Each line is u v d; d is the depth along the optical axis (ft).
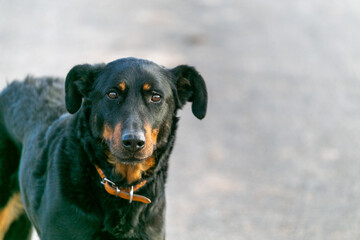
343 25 87.10
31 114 18.70
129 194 15.75
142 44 69.36
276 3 103.50
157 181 16.42
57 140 16.71
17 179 19.21
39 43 61.16
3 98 20.20
